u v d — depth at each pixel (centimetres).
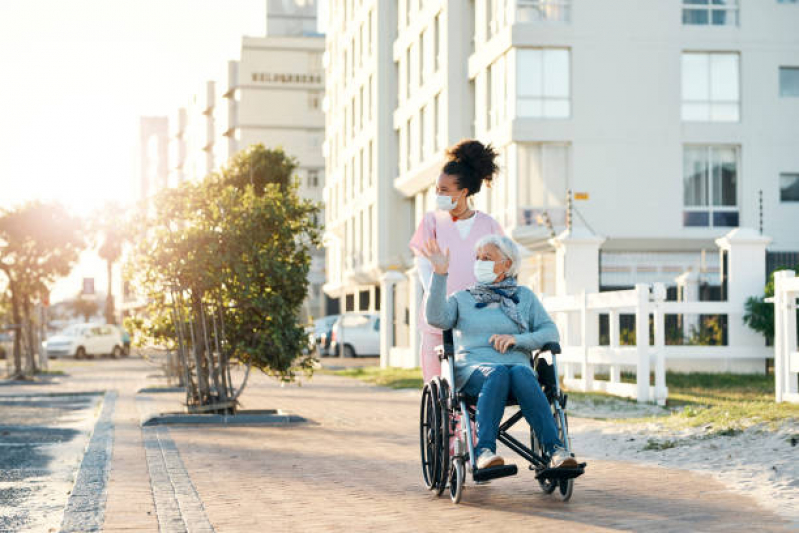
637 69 3131
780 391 1157
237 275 1299
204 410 1314
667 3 3147
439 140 3734
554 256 1948
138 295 1352
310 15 8169
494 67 3309
